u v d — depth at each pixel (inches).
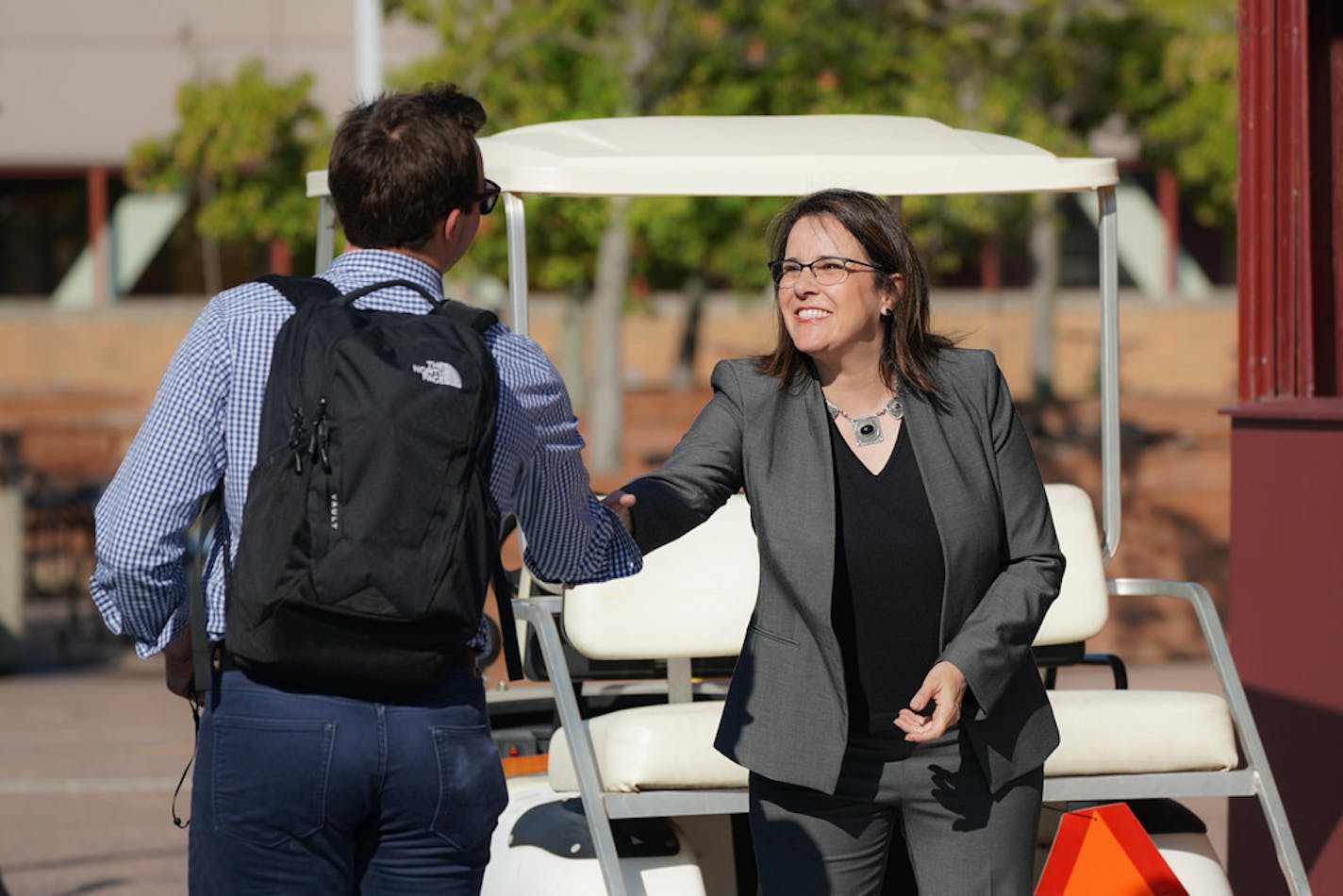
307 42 1839.3
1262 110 369.4
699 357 1947.6
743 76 1082.1
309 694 195.6
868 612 231.1
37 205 1959.9
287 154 1263.5
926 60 1090.1
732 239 1093.8
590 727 270.4
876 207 237.8
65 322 1941.4
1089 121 1348.4
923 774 231.3
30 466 1451.8
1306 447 341.7
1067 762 273.0
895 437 236.5
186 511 198.8
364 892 202.4
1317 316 369.7
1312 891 337.1
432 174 210.1
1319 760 337.1
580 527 221.5
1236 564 365.4
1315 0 368.8
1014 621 226.4
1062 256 2101.4
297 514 190.1
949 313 1985.7
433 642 193.9
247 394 198.7
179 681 219.8
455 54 1073.5
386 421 191.3
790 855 234.5
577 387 1318.9
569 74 1082.7
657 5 1057.5
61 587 1184.8
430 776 198.2
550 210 1048.2
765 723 231.1
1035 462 241.9
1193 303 2006.6
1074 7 1233.4
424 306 209.5
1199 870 278.8
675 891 259.8
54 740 727.1
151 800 605.9
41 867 505.0
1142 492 933.2
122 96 1886.1
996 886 232.5
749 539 315.3
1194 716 278.2
